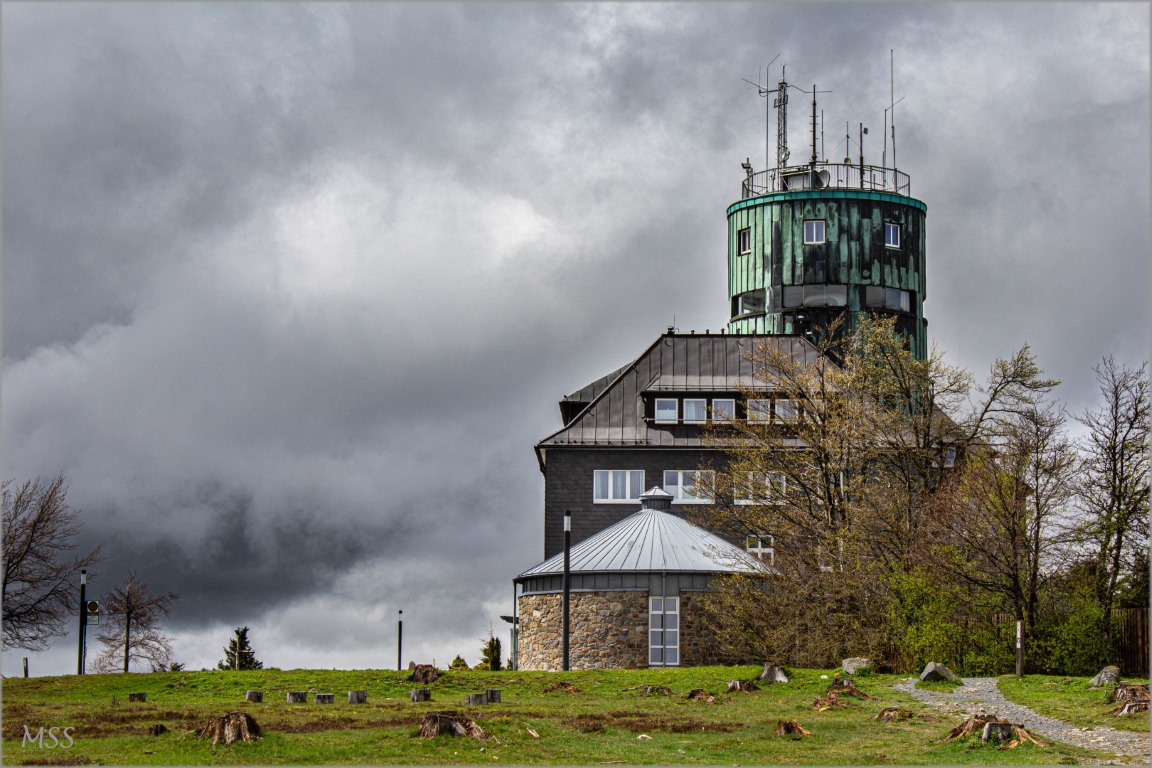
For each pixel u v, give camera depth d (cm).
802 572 5328
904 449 5569
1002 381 5584
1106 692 3644
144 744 2873
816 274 8006
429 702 3734
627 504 6731
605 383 7675
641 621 5709
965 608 4900
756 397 6019
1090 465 4900
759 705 3666
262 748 2802
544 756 2814
